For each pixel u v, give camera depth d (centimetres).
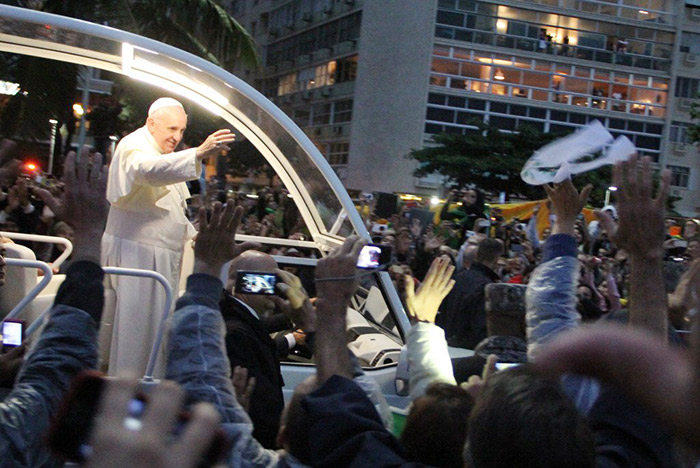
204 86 489
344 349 221
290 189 568
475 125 4275
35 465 203
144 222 465
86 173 222
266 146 546
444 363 270
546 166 273
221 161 4856
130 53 447
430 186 4950
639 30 5016
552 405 166
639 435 202
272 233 1271
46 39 446
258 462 225
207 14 1741
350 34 5088
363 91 4966
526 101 4981
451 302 630
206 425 95
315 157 482
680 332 303
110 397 96
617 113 5028
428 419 214
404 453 204
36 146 1523
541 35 4959
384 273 493
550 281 274
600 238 1397
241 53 1811
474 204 1363
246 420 224
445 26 4919
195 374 221
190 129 2483
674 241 1072
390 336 488
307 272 477
